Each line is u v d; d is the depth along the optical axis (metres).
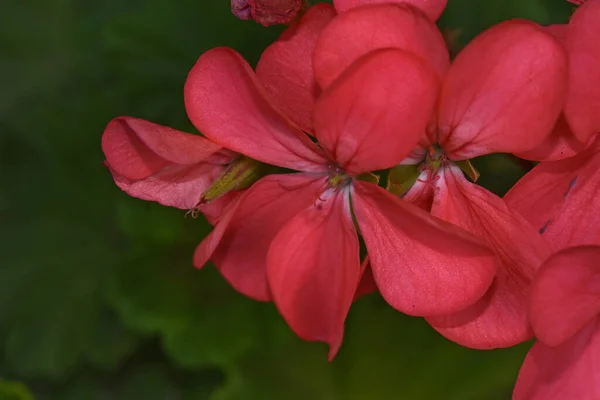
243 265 0.22
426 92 0.20
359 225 0.21
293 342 0.26
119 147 0.21
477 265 0.20
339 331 0.21
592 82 0.20
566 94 0.20
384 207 0.21
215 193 0.22
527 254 0.21
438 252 0.21
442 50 0.20
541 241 0.20
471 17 0.26
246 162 0.22
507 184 0.25
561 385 0.22
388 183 0.21
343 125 0.20
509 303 0.21
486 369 0.26
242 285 0.22
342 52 0.20
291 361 0.26
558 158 0.21
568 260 0.20
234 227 0.22
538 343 0.21
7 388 0.26
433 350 0.26
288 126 0.21
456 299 0.21
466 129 0.21
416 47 0.20
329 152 0.21
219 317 0.26
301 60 0.21
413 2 0.21
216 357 0.26
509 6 0.26
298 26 0.21
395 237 0.21
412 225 0.21
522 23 0.20
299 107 0.21
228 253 0.22
